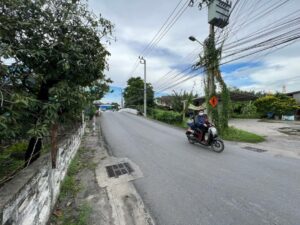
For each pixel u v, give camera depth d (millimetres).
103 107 60281
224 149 7008
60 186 3568
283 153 6434
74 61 3047
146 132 11227
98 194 3541
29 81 2912
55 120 2744
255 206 3055
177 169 4832
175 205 3143
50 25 2844
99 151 6812
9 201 1646
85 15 3283
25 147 3865
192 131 7727
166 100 35375
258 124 16812
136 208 3072
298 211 2904
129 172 4668
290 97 23016
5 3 2336
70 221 2699
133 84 44188
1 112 2029
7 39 2396
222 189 3666
